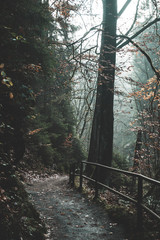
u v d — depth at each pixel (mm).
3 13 4969
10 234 2988
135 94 10609
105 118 11852
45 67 7770
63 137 19250
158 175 7621
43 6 8227
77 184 9969
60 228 4914
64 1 10016
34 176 11711
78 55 10391
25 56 6668
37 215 4770
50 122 18359
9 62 4617
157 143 7750
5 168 3971
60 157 18203
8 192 3926
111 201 7215
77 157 21656
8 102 4160
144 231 4508
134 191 12281
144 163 8117
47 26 8281
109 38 12109
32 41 7082
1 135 4336
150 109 9062
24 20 7004
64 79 13461
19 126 4957
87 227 5027
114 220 5391
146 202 7238
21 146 5164
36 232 3906
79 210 6188
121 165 19047
